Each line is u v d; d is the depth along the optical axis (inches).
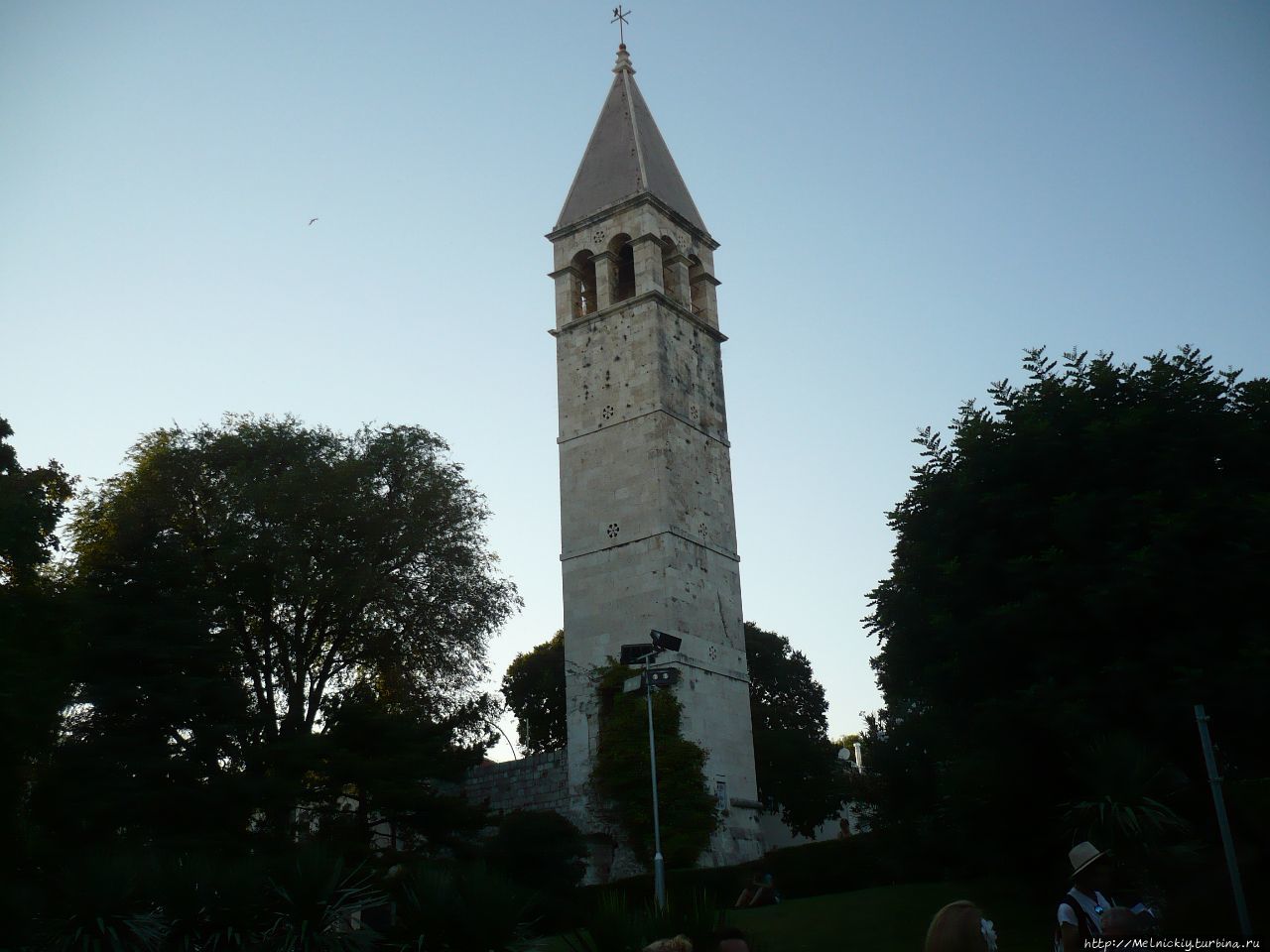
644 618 2218.3
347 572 2100.1
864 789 2161.7
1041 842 1235.9
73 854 1531.7
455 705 2308.1
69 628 1786.4
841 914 1419.8
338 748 1877.5
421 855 1774.1
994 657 1322.6
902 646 1470.2
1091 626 1231.5
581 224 2549.2
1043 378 1405.0
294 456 2206.0
